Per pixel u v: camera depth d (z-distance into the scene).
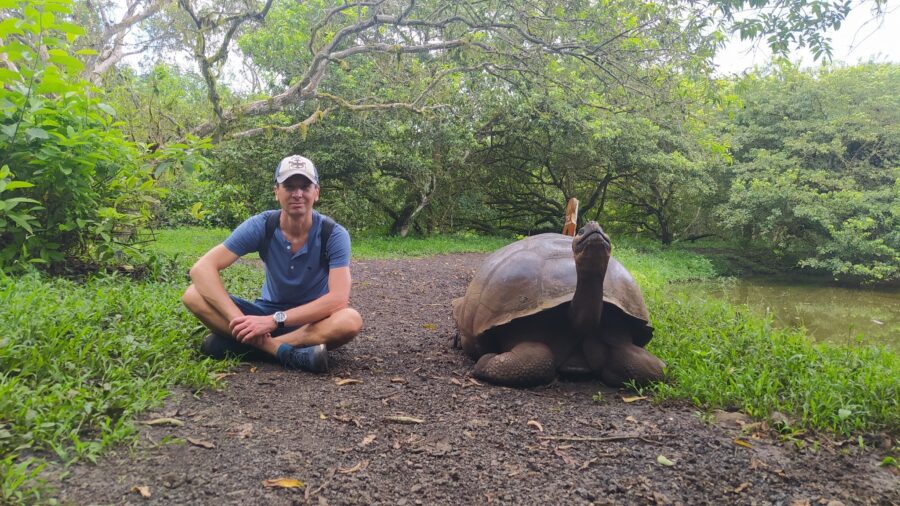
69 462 2.09
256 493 2.07
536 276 3.56
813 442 2.73
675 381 3.48
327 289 3.68
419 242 15.45
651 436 2.74
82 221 5.08
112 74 12.85
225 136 10.36
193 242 11.09
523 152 18.42
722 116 18.88
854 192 14.34
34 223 4.91
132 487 2.02
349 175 15.33
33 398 2.34
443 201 18.23
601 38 10.56
